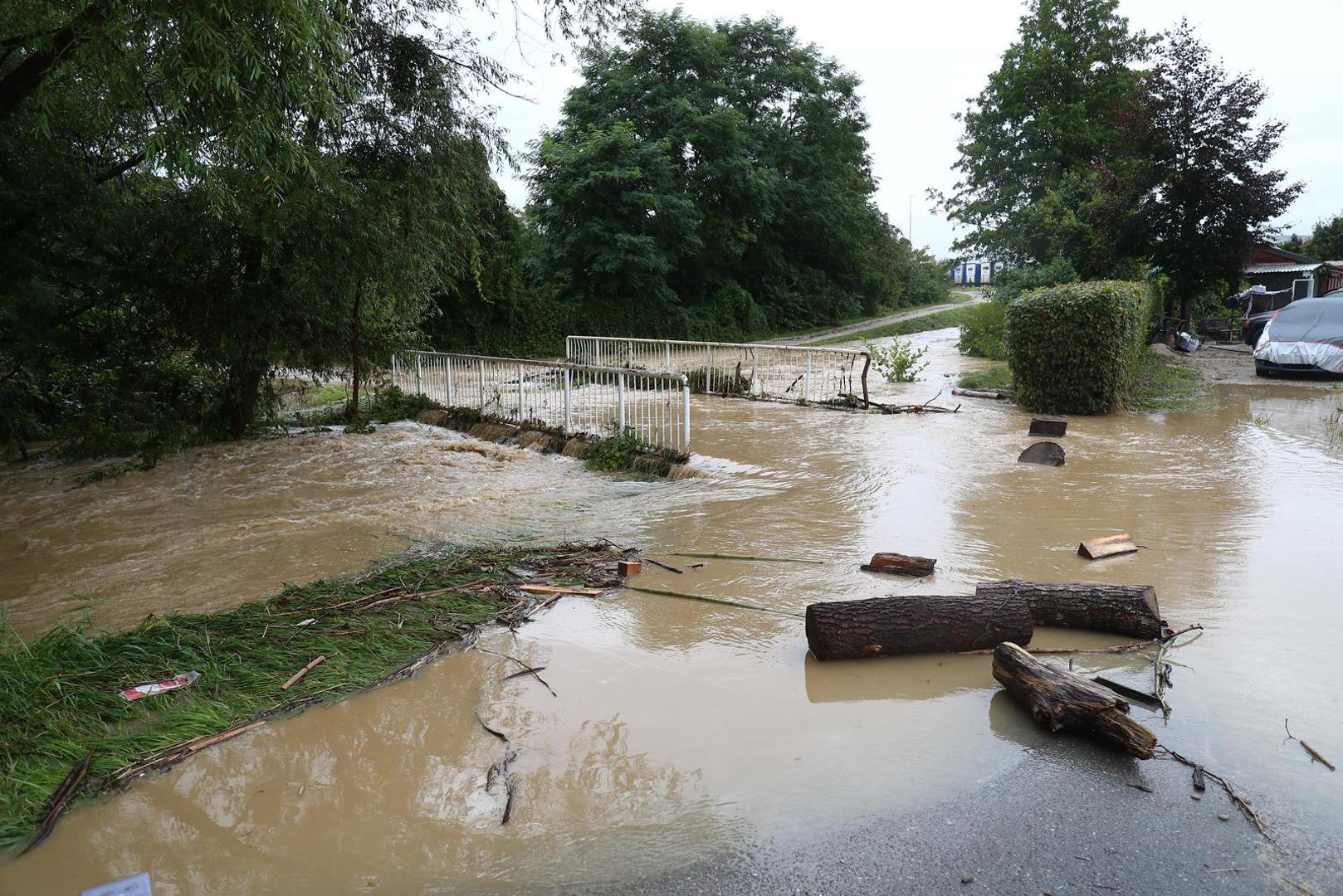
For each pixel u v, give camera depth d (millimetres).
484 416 12828
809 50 40750
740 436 11117
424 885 2545
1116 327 12258
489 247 25297
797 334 40000
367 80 10547
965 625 4129
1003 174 39000
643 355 21562
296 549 6602
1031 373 13016
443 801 2996
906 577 5305
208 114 5742
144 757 3295
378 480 9383
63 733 3436
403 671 4059
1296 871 2496
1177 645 4145
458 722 3582
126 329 11484
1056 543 5984
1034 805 2867
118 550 6750
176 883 2582
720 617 4738
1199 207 23297
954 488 7816
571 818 2863
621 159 31688
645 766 3182
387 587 5336
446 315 27469
